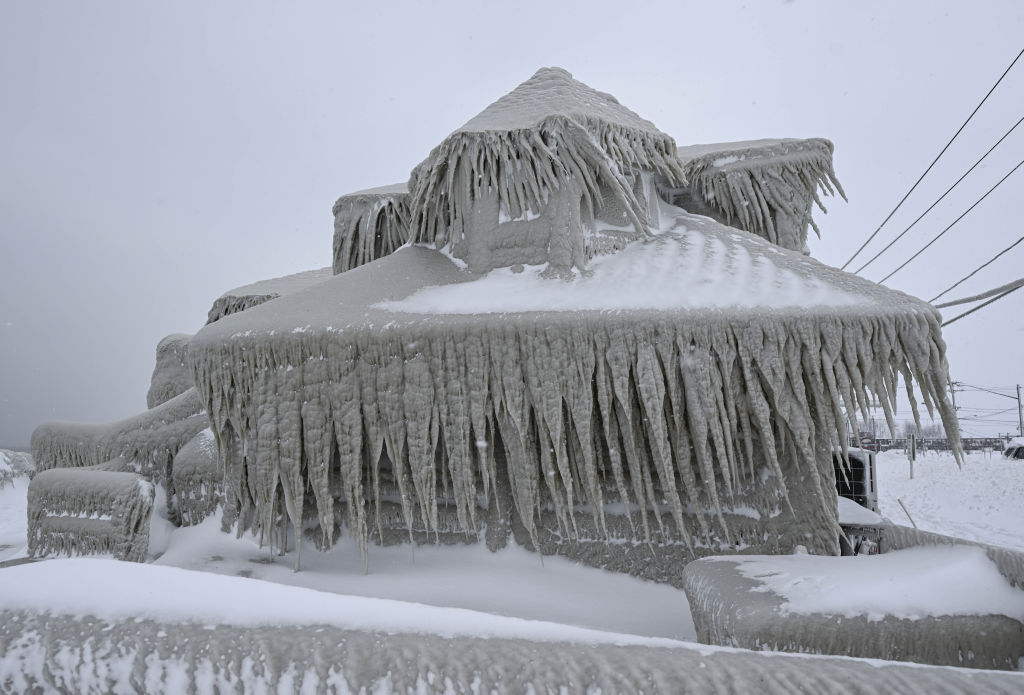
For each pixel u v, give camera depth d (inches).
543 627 102.0
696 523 174.6
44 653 101.4
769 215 256.4
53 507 226.4
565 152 206.1
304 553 204.2
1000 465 986.7
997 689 83.9
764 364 154.8
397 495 202.8
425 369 172.7
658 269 189.9
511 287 196.1
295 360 180.7
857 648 110.0
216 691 94.1
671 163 237.9
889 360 156.2
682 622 159.0
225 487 218.1
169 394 319.9
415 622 102.8
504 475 192.5
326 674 92.4
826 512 164.7
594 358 163.3
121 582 113.9
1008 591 119.4
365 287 205.9
